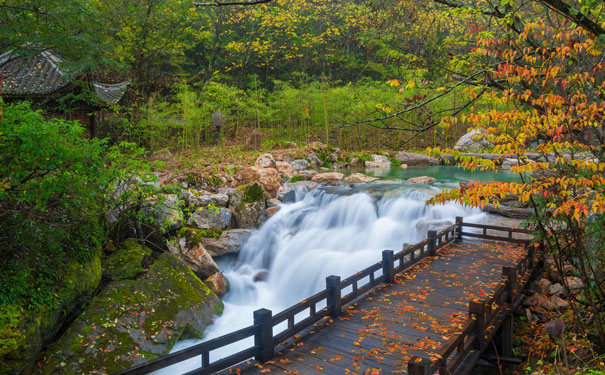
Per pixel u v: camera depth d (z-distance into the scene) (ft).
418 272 29.04
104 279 28.89
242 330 17.30
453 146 84.79
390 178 63.05
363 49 114.32
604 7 13.62
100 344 23.35
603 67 15.10
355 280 23.89
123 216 33.01
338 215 47.57
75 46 38.68
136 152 32.19
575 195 16.85
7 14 34.73
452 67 17.65
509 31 16.47
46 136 20.47
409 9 19.44
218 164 61.31
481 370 23.12
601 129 16.11
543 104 15.78
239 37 123.03
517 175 62.18
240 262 41.27
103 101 54.65
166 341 25.39
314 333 20.35
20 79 47.75
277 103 91.71
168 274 30.17
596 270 22.40
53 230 24.39
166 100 87.10
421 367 13.73
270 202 50.65
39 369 21.33
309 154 74.23
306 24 116.37
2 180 20.79
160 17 67.21
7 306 20.72
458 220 37.14
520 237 36.58
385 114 17.48
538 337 24.77
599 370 17.78
